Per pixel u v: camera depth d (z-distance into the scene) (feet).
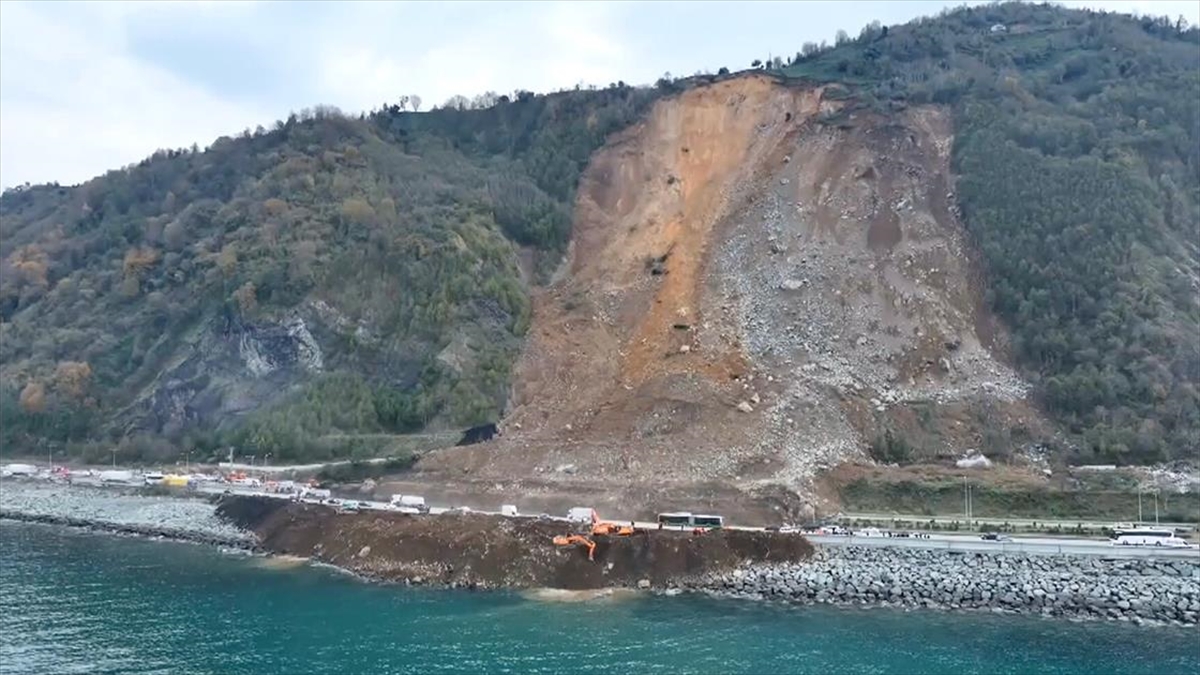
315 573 290.97
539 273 482.28
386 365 425.69
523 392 405.18
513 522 295.48
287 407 421.59
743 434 343.46
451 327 425.28
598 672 199.41
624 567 272.31
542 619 239.09
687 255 458.91
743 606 249.14
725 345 396.98
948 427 344.90
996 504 302.45
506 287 447.83
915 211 431.02
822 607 247.70
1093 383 341.41
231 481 392.47
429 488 349.61
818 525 295.69
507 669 201.87
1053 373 357.00
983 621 233.14
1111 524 283.59
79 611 249.55
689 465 333.21
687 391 365.40
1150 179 408.87
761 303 412.98
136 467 444.55
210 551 324.60
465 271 444.96
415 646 218.18
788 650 212.02
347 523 315.78
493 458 360.89
